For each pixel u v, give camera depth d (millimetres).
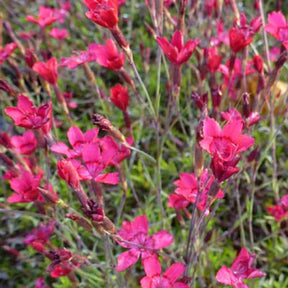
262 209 293
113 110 345
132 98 348
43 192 164
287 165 301
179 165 323
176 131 337
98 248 282
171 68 199
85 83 383
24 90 277
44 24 299
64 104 228
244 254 161
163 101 363
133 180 310
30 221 296
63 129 339
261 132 314
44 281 263
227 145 131
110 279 202
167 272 153
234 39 194
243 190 289
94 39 407
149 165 319
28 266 279
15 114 165
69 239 238
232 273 155
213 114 199
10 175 214
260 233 285
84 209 141
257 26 207
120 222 289
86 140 172
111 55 201
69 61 224
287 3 422
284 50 195
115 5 170
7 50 267
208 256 245
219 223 287
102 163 160
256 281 237
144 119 323
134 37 414
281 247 264
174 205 188
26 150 218
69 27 430
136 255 168
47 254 189
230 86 225
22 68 365
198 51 242
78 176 147
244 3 377
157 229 270
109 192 311
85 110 364
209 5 269
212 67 212
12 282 278
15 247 296
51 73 214
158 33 193
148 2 190
